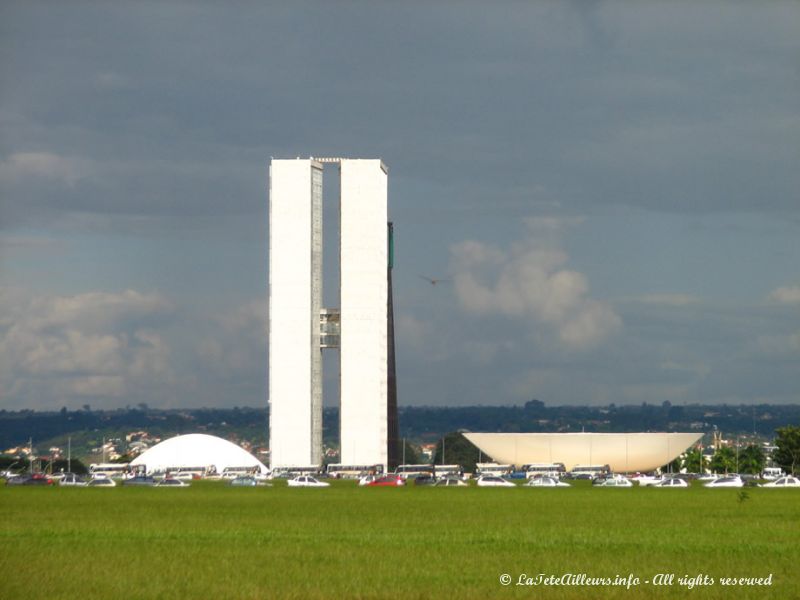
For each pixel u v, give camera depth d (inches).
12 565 7042.3
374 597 5994.1
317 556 7445.9
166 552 7677.2
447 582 6412.4
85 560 7268.7
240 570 6815.9
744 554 7564.0
